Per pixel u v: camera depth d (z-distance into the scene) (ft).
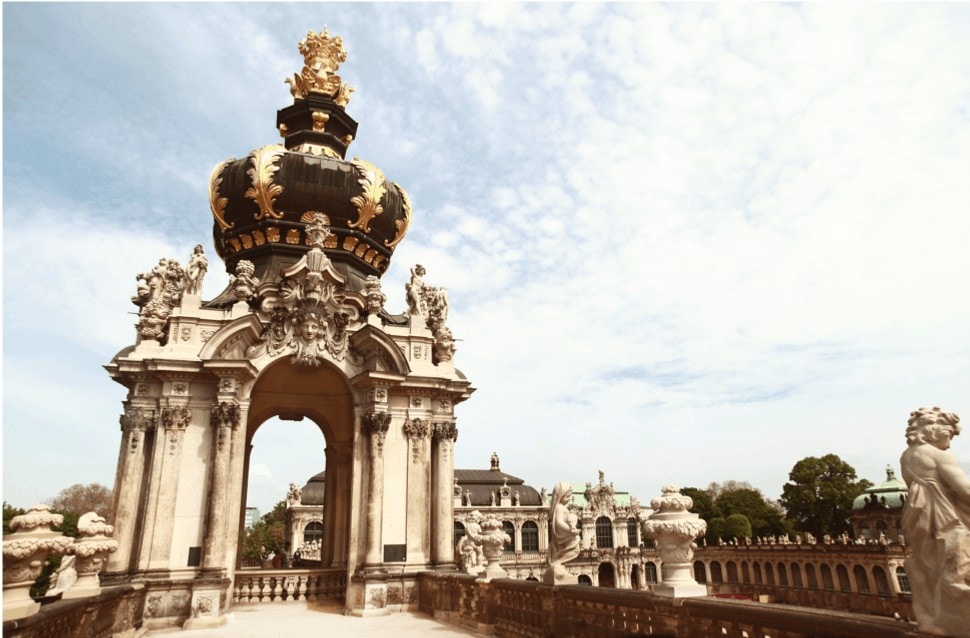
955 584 19.81
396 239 100.58
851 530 261.85
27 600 33.71
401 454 80.74
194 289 78.13
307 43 109.50
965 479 20.59
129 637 58.49
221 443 71.26
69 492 225.56
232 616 69.56
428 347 87.04
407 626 64.69
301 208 90.43
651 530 36.60
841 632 24.20
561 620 45.75
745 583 256.73
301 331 80.43
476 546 70.49
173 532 69.00
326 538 97.66
